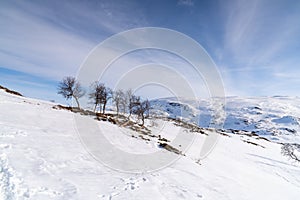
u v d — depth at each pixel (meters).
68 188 5.92
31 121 14.63
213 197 9.09
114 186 7.09
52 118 18.59
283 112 163.38
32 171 6.25
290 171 32.03
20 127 11.51
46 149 8.86
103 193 6.29
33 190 5.27
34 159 7.25
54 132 13.10
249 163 31.55
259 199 11.90
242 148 44.59
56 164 7.50
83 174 7.42
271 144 66.88
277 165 34.78
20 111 17.50
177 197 7.70
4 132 9.38
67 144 10.98
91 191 6.16
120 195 6.46
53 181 6.08
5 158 6.51
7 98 23.88
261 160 36.47
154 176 9.62
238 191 11.91
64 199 5.28
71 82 35.31
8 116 14.04
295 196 17.42
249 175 20.44
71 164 8.09
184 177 10.99
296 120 128.38
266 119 139.25
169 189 8.38
